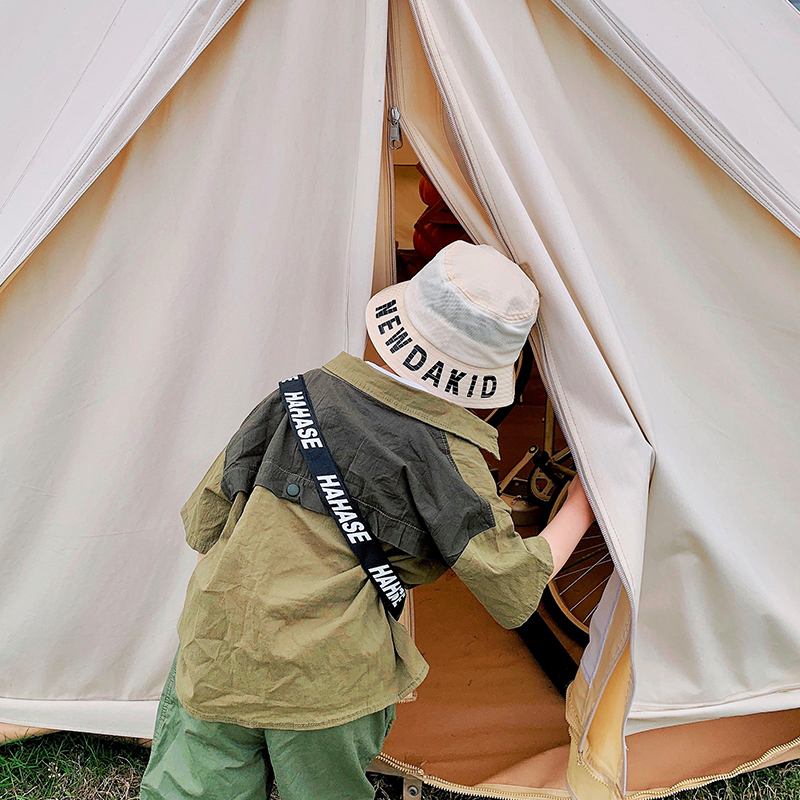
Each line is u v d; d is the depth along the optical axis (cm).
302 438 146
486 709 246
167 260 184
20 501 198
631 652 181
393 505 144
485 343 148
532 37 172
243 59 170
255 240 184
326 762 150
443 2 155
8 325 188
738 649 206
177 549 206
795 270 185
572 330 166
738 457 201
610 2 177
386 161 179
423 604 294
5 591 206
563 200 178
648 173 181
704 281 189
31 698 216
